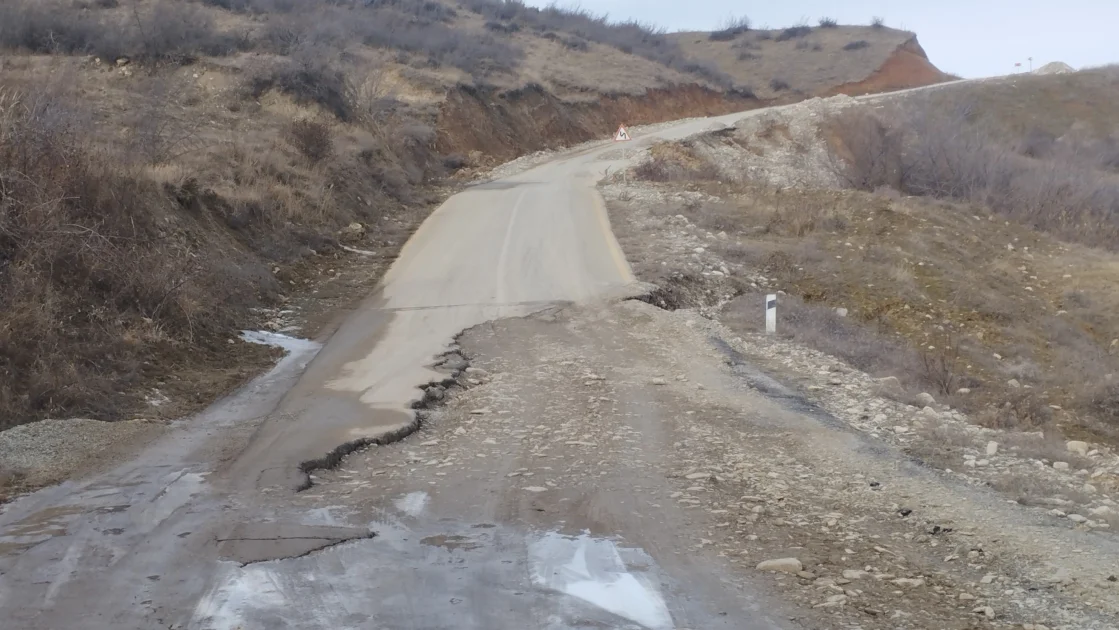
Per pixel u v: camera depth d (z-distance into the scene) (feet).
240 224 60.90
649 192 98.73
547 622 16.38
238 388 37.01
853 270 74.59
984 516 23.63
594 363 41.16
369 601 17.13
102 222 43.01
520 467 26.50
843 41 270.46
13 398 30.91
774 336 51.06
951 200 111.04
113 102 81.66
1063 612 17.70
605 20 264.11
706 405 34.58
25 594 17.38
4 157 40.24
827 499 24.54
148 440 29.22
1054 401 54.34
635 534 21.18
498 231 78.38
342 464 26.96
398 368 39.14
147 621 16.17
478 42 184.75
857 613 17.16
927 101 177.78
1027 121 176.76
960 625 16.87
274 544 20.11
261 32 120.98
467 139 137.59
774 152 153.38
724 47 277.44
